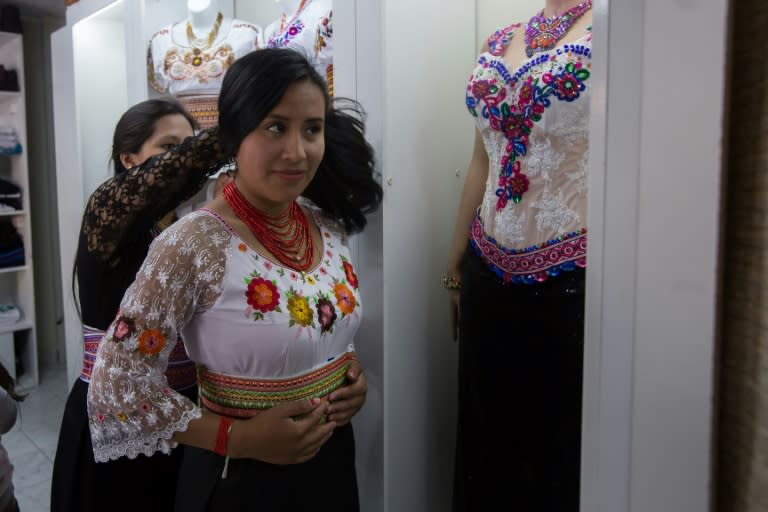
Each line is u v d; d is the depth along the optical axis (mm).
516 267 1287
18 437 2922
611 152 465
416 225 1512
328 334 1105
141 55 2152
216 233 1017
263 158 1010
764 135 374
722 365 413
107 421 1008
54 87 2570
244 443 1007
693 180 406
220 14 2070
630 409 463
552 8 1305
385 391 1481
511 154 1288
